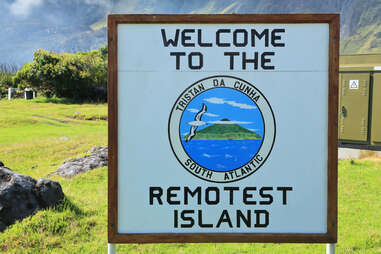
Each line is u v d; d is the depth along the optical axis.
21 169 8.84
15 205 5.23
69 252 4.75
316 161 3.62
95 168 8.37
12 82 32.44
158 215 3.62
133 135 3.60
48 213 5.37
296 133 3.62
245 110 3.63
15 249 4.70
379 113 9.76
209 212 3.63
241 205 3.63
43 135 14.02
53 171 8.45
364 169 8.51
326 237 3.59
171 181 3.62
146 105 3.60
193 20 3.59
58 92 29.39
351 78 10.06
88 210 5.87
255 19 3.60
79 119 19.81
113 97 3.57
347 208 6.28
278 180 3.63
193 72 3.61
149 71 3.60
